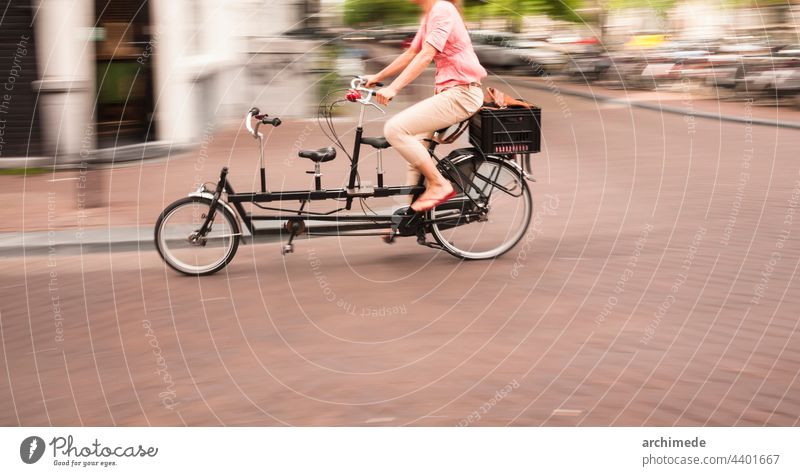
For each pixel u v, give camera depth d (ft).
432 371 13.19
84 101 33.19
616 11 68.13
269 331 15.05
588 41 66.59
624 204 25.04
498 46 66.74
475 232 19.84
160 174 29.96
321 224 19.16
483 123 18.92
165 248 18.47
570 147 36.11
